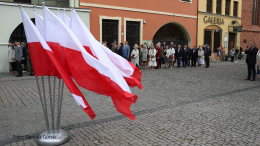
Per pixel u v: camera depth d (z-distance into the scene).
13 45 11.86
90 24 15.16
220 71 14.73
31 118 5.23
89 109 3.46
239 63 21.52
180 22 20.92
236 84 9.88
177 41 21.81
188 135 4.29
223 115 5.49
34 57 3.73
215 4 23.95
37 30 3.63
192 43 22.34
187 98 7.23
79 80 3.56
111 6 15.99
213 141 4.02
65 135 4.02
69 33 3.53
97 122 5.00
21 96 7.20
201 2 22.59
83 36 3.80
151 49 15.03
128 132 4.44
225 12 25.62
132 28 17.61
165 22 19.67
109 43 16.36
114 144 3.90
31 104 6.34
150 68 15.55
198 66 18.11
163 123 4.93
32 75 11.41
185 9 21.20
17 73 12.09
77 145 3.86
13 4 12.22
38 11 12.79
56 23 3.57
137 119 5.20
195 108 6.08
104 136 4.25
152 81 10.40
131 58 14.60
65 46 3.56
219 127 4.70
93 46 3.71
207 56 16.97
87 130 4.54
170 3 19.86
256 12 30.22
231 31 26.06
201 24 22.91
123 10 16.70
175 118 5.25
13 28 12.42
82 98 3.47
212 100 6.98
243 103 6.63
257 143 3.95
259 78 11.67
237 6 26.88
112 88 3.52
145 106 6.27
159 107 6.18
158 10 18.98
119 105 3.69
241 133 4.40
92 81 3.54
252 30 29.22
